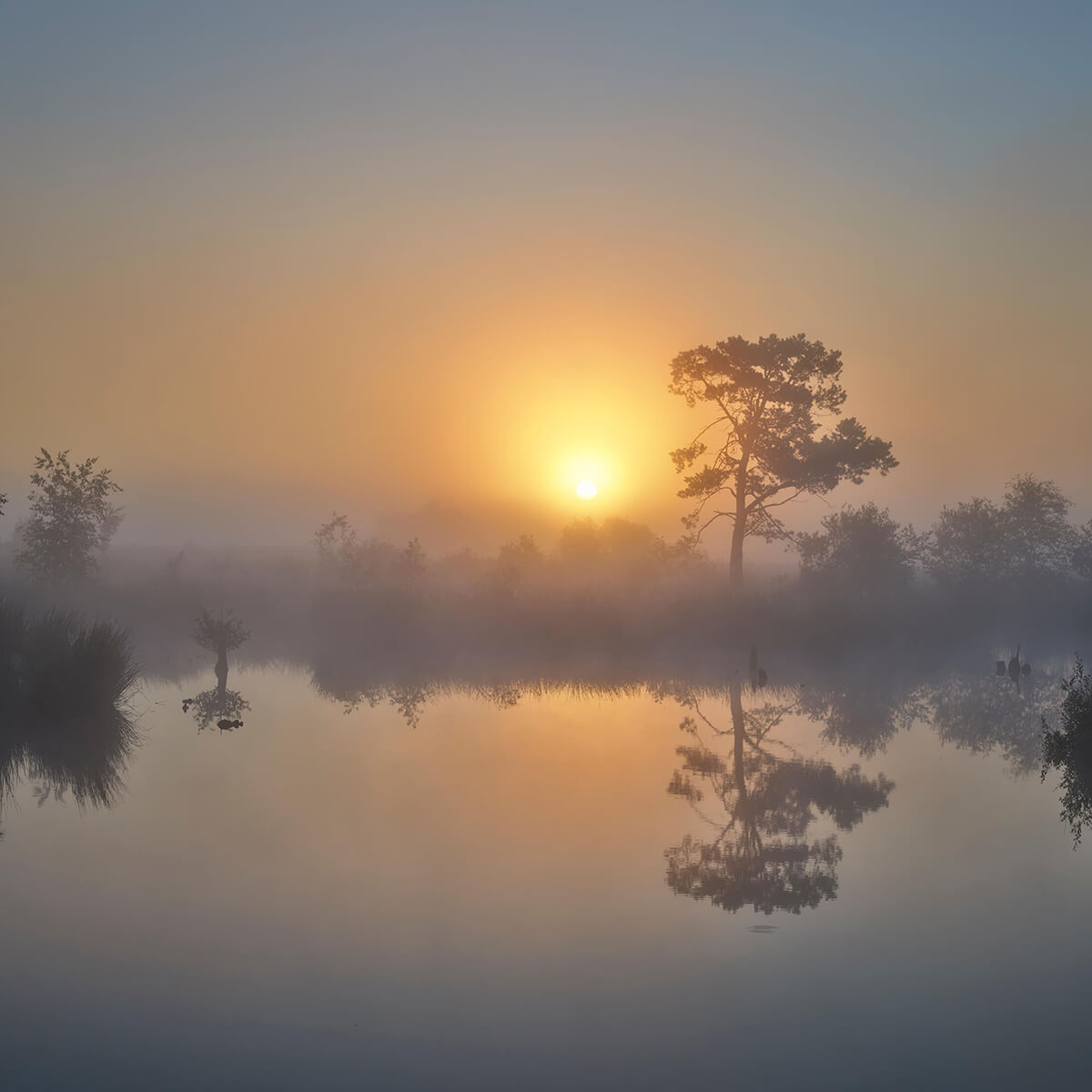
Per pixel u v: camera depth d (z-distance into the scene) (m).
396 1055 7.27
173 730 20.30
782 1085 6.86
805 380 48.91
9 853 12.03
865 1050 7.36
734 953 9.16
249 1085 6.85
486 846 12.33
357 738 19.59
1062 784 15.99
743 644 39.44
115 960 8.94
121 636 22.72
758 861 11.80
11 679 20.48
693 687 27.70
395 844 12.35
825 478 47.56
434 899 10.48
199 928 9.68
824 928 9.75
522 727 21.00
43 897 10.51
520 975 8.68
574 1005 8.09
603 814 13.87
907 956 9.05
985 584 48.47
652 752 18.45
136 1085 6.85
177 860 11.75
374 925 9.74
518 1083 6.87
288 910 10.15
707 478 49.22
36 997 8.22
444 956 9.04
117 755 17.66
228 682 27.83
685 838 12.70
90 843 12.42
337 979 8.55
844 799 14.88
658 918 9.95
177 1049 7.36
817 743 19.44
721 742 19.53
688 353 48.97
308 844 12.38
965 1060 7.22
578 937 9.48
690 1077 6.98
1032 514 51.34
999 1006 8.12
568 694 26.22
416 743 19.16
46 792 15.07
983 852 12.19
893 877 11.23
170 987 8.40
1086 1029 7.70
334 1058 7.21
